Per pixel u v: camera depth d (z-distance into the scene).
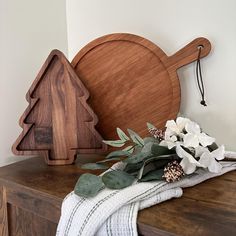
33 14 0.92
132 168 0.62
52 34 0.98
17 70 0.88
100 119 0.90
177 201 0.56
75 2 1.01
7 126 0.87
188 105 0.86
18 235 0.71
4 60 0.85
